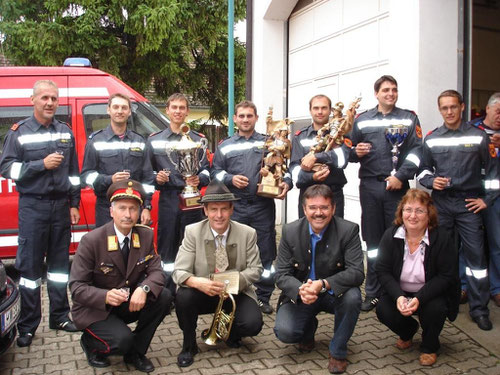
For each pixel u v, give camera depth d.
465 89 5.34
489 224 4.55
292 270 3.72
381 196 4.48
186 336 3.65
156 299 3.56
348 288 3.50
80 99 5.89
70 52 11.94
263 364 3.62
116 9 12.15
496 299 4.63
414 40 5.21
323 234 3.62
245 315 3.72
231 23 7.62
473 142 4.20
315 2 7.81
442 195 4.35
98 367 3.59
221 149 4.76
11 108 5.81
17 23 11.99
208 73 14.55
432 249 3.58
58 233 4.16
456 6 5.26
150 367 3.54
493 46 8.31
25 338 4.00
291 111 8.66
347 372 3.48
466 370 3.50
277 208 8.99
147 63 12.93
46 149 4.04
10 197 5.71
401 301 3.54
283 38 8.66
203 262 3.74
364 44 6.68
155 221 5.95
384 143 4.45
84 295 3.38
